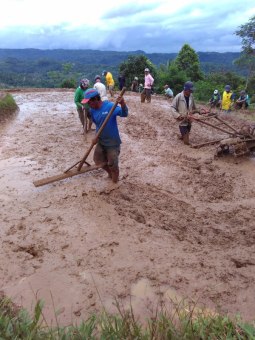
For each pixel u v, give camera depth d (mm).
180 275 4270
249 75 36500
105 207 5812
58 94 18688
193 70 46750
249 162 8328
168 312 3660
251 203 6371
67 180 6781
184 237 5137
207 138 10227
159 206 6016
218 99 16234
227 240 5109
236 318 3221
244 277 4273
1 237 4973
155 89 38156
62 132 10328
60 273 4273
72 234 5043
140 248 4770
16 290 3988
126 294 3949
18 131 10438
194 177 7340
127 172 7332
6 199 6070
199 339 2764
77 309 3736
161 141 9773
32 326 2754
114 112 5828
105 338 2738
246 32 32562
